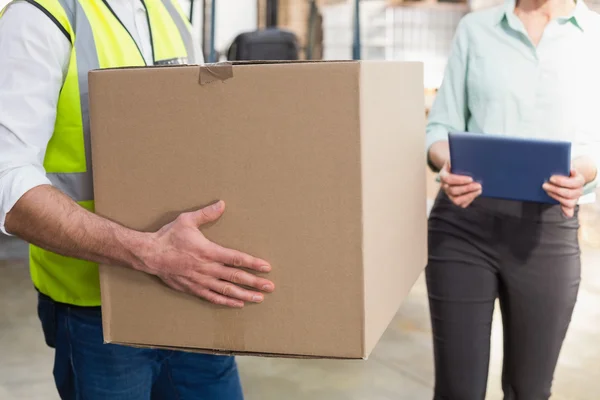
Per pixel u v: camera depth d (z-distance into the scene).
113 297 1.04
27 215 1.00
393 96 1.04
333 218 0.91
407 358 3.02
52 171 1.16
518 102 1.71
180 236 0.96
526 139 1.47
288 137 0.91
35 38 1.08
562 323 1.68
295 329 0.95
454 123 1.82
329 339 0.94
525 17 1.73
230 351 0.99
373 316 0.96
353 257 0.91
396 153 1.07
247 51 4.79
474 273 1.68
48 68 1.08
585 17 1.70
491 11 1.79
